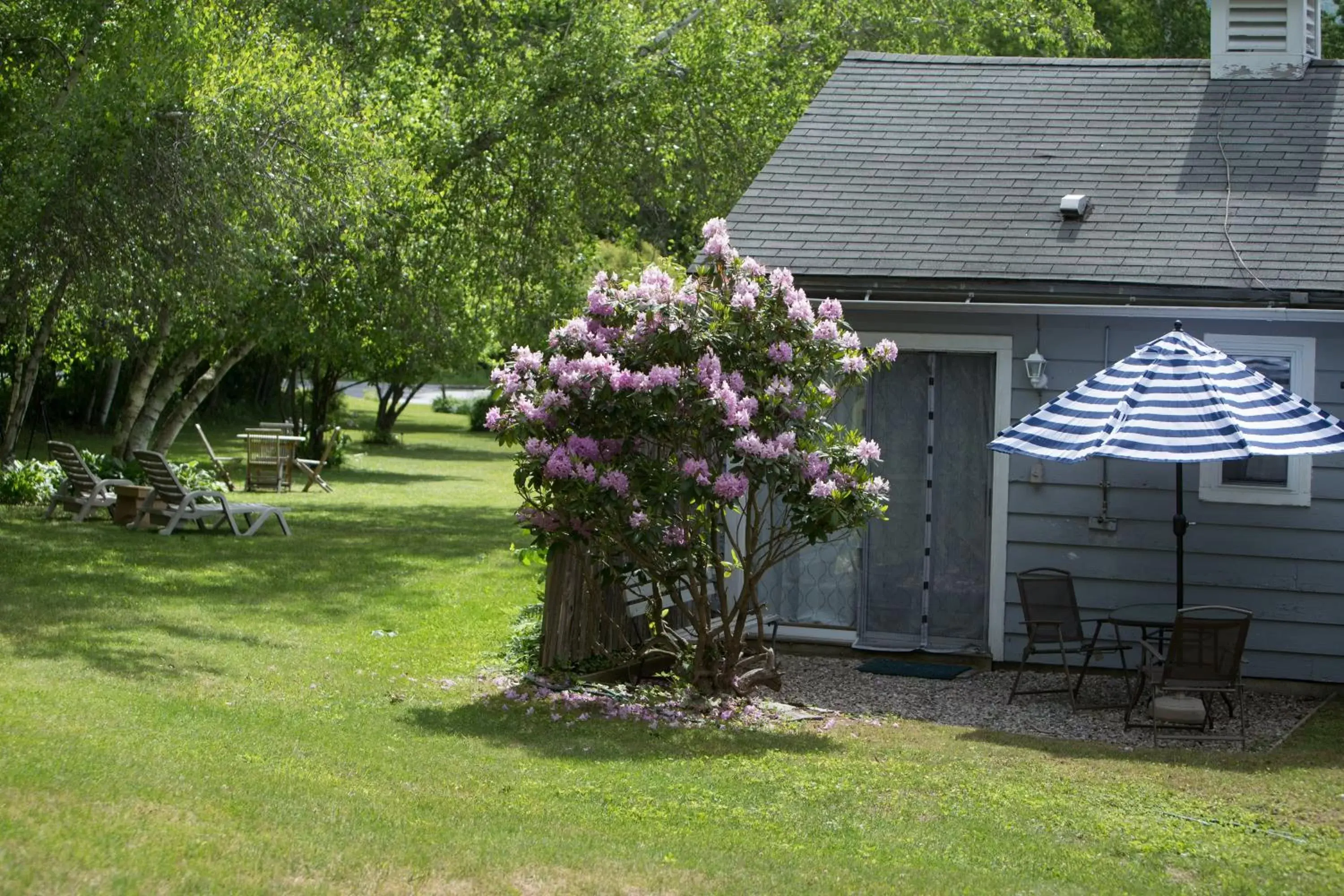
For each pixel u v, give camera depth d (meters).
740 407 9.19
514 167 20.56
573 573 10.57
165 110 15.23
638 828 6.40
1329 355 11.02
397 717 8.67
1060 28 27.81
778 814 6.84
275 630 11.42
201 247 15.22
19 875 4.74
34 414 37.25
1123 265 11.35
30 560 14.12
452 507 24.55
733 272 9.74
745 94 21.41
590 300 9.68
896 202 12.63
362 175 16.78
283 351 33.12
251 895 4.85
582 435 9.44
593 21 20.45
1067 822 6.95
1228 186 12.27
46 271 15.25
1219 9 13.79
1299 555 11.13
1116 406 9.55
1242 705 9.26
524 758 7.79
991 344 11.77
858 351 9.98
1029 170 12.90
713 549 9.92
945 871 5.96
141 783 6.21
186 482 22.64
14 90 14.98
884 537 12.32
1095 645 11.30
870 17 25.03
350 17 21.05
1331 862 6.39
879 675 11.53
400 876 5.25
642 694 9.98
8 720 7.30
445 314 22.36
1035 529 11.73
